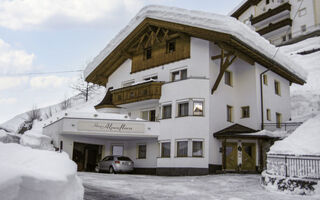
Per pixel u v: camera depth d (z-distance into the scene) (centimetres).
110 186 1409
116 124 2500
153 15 2627
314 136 1430
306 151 1350
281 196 1203
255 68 2552
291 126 2739
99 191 1218
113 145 2869
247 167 2319
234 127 2395
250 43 2241
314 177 1236
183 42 2572
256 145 2339
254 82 2536
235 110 2606
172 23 2497
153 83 2566
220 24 2141
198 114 2312
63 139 2547
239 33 2128
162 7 2586
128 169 2425
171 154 2348
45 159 600
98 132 2489
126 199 1070
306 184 1214
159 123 2505
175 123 2383
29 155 601
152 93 2555
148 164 2589
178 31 2502
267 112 2647
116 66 3192
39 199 436
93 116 2662
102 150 2830
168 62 2648
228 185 1552
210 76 2392
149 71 2812
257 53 2364
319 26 5212
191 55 2486
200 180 1800
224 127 2455
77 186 670
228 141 2383
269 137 2302
